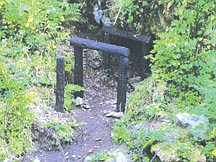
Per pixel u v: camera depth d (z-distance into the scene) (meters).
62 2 9.25
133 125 5.98
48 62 7.75
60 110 6.74
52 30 8.35
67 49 8.44
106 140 6.13
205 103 5.18
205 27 6.46
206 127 5.06
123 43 9.12
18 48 7.55
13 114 6.12
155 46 6.71
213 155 4.81
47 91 7.09
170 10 7.29
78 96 7.67
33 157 5.74
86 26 9.66
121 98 7.07
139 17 7.99
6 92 6.41
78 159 5.71
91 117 7.00
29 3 8.39
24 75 7.03
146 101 6.35
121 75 7.04
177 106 5.96
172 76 6.34
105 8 9.00
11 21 7.86
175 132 5.23
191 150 4.91
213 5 6.42
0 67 6.75
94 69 8.97
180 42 6.45
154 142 5.20
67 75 7.99
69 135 6.17
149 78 6.85
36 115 6.31
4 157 5.57
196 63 6.20
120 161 5.21
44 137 6.05
